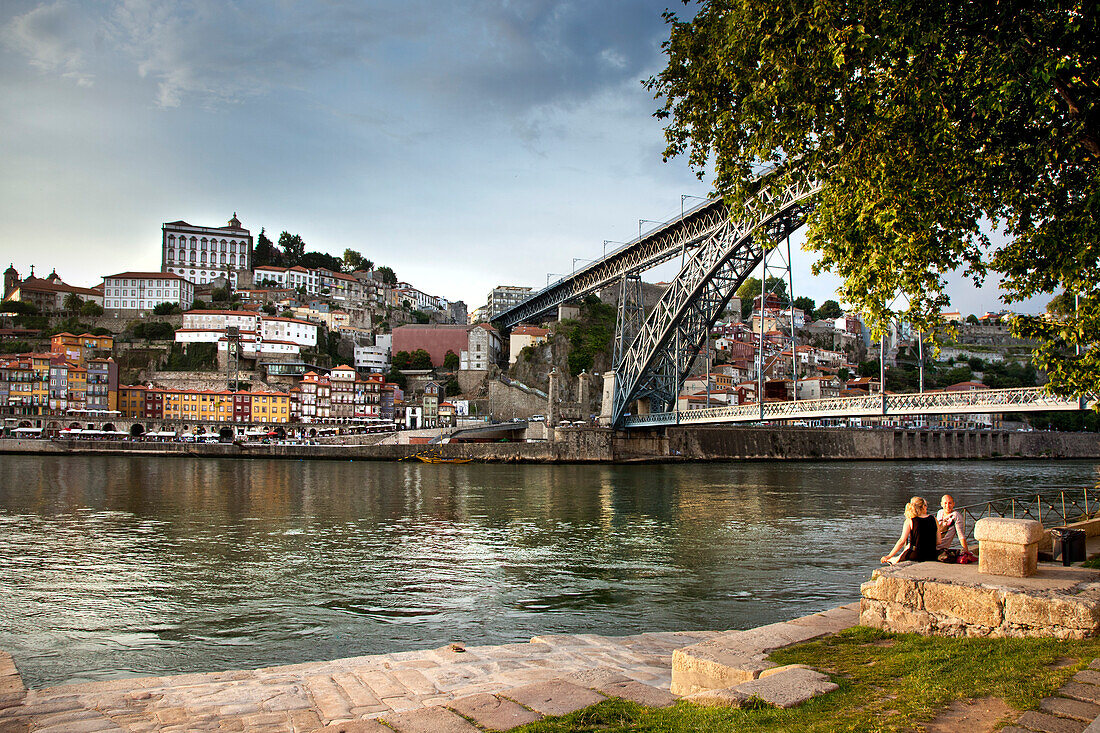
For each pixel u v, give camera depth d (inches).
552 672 393.4
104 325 5226.4
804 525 1334.9
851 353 6845.5
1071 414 4687.5
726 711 248.5
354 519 1403.8
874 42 485.7
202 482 2151.8
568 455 3523.6
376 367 5447.8
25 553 1034.7
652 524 1350.9
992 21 469.1
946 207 533.3
